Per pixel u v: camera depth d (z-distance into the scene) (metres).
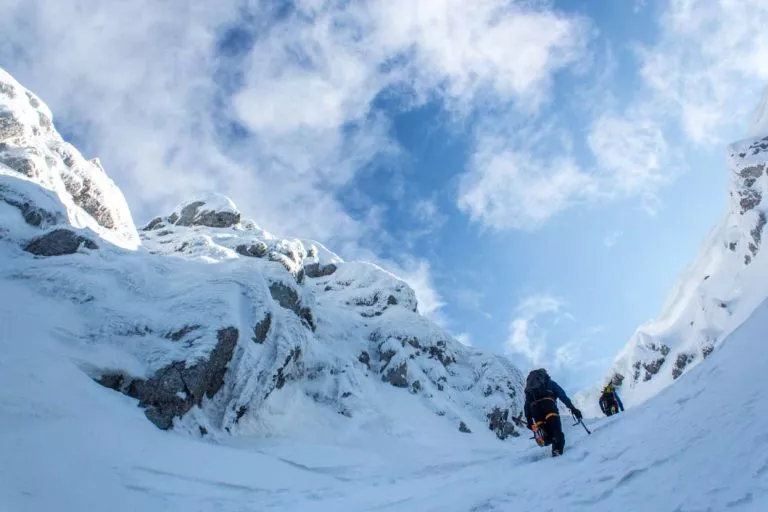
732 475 4.30
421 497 7.47
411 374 33.50
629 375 68.19
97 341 14.89
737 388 5.68
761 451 4.36
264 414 19.12
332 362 27.36
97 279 17.28
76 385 12.37
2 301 14.55
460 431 30.36
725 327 54.06
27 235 18.70
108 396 12.99
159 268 20.06
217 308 17.80
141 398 13.96
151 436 12.10
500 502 5.94
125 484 9.40
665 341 66.06
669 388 7.70
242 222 42.81
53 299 15.83
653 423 6.51
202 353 15.84
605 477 5.54
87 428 10.79
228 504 9.55
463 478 8.36
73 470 9.13
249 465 12.37
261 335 19.44
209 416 16.19
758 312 6.98
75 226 21.56
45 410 10.77
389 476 12.71
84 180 27.08
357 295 44.03
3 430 9.61
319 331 32.88
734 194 67.62
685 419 5.96
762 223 59.62
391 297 43.97
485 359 39.94
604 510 4.72
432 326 39.81
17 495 7.75
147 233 39.16
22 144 25.28
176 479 10.27
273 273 25.89
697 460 4.85
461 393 35.84
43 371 11.97
